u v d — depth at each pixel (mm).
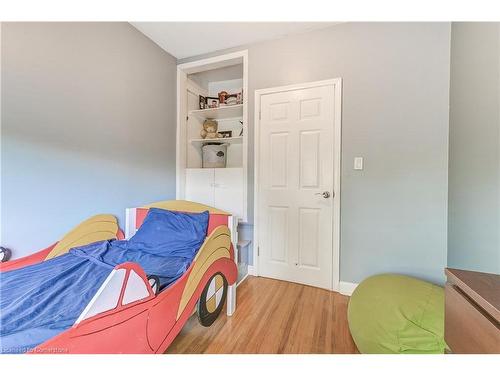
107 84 1836
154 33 2174
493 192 1080
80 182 1642
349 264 1975
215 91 3219
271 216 2291
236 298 1889
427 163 1737
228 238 1641
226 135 3025
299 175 2164
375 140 1882
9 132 1271
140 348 938
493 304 493
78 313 874
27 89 1341
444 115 1689
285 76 2199
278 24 2025
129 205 2055
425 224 1747
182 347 1304
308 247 2133
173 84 2609
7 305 926
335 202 2012
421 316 1198
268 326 1509
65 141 1545
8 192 1270
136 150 2129
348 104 1969
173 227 1804
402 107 1801
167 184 2521
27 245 1346
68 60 1553
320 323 1542
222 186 2531
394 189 1830
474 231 1264
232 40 2279
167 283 1172
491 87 1114
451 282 673
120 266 855
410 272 1787
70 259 1386
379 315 1272
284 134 2221
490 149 1109
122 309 864
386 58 1845
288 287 2094
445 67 1684
